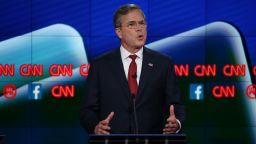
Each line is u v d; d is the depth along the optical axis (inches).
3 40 733.9
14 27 735.1
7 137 737.6
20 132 738.8
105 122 331.0
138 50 390.9
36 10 735.1
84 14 735.7
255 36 738.2
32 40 735.7
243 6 738.2
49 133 740.0
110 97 385.7
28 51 735.7
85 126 380.8
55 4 735.1
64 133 740.0
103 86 389.7
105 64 394.0
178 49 737.6
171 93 390.6
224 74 738.8
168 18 737.6
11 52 734.5
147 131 379.2
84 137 739.4
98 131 330.3
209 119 740.0
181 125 364.2
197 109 738.8
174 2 738.2
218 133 743.1
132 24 374.9
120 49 396.2
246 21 739.4
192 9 738.2
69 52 735.7
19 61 735.1
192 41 737.6
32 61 735.1
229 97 738.8
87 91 394.3
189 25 738.8
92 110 386.9
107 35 735.7
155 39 736.3
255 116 742.5
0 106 737.0
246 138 744.3
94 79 394.3
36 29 735.7
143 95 381.1
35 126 739.4
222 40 738.8
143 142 280.4
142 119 378.9
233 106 740.7
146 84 383.6
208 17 739.4
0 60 733.9
